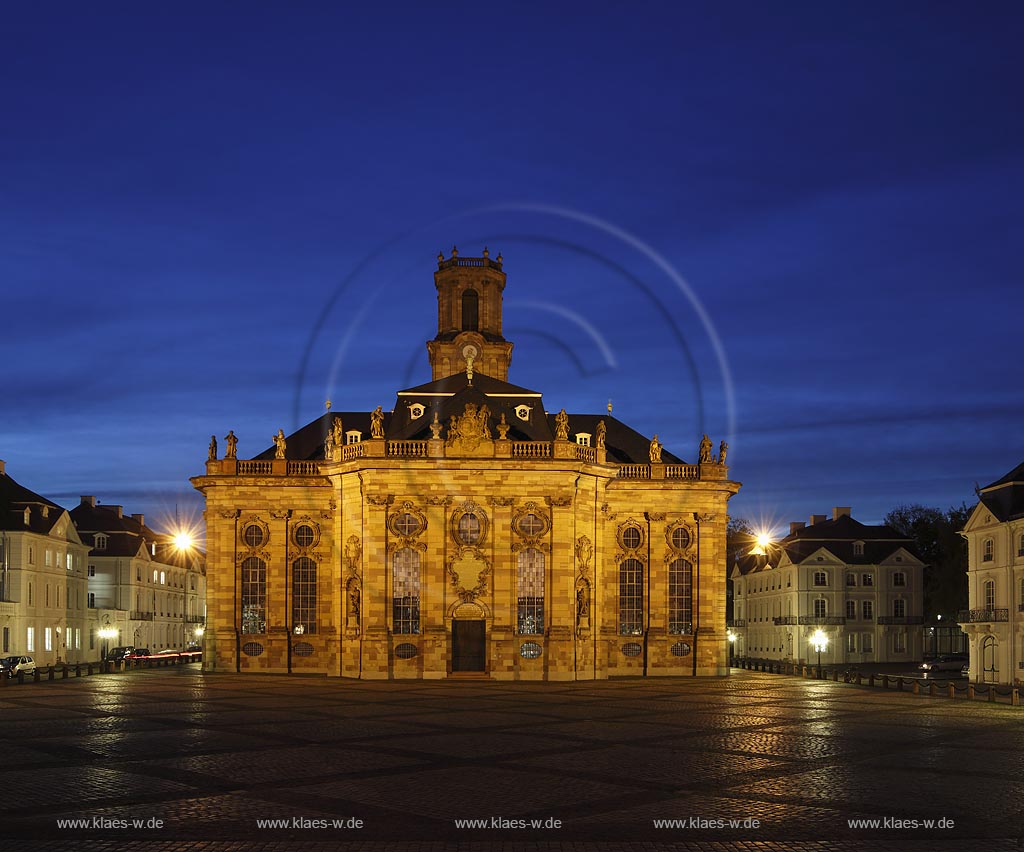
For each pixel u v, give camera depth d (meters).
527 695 61.66
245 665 84.94
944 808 26.11
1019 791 28.52
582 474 78.25
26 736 39.78
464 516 76.38
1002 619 87.81
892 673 105.81
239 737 39.69
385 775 30.78
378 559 75.62
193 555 165.25
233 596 85.38
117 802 26.48
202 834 23.00
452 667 75.62
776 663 96.00
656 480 86.81
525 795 27.64
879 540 136.38
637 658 85.81
